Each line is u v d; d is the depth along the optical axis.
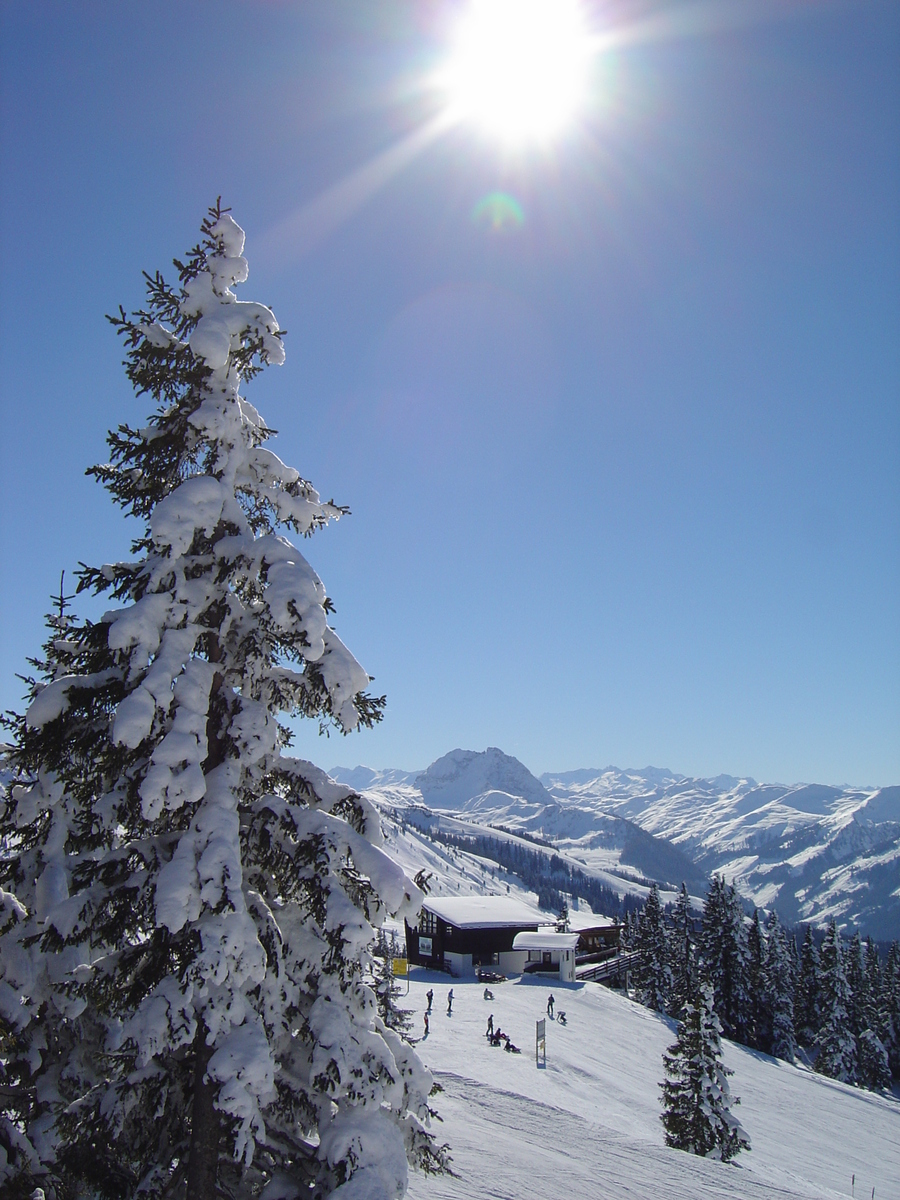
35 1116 10.61
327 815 9.73
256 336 10.30
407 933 74.12
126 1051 9.02
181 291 10.52
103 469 10.50
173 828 9.77
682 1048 32.25
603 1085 35.28
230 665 10.20
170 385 10.63
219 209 10.88
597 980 75.62
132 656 8.92
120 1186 8.99
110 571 10.03
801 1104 49.25
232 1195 9.38
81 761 9.74
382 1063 9.30
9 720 11.03
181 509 9.36
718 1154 29.91
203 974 8.07
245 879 10.24
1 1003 10.62
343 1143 8.56
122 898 8.97
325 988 9.60
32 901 12.04
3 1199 9.23
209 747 10.03
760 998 68.38
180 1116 9.56
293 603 9.28
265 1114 9.70
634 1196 17.30
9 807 11.57
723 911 68.75
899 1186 37.06
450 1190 15.62
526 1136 21.09
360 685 9.84
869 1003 82.25
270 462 10.68
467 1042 37.31
